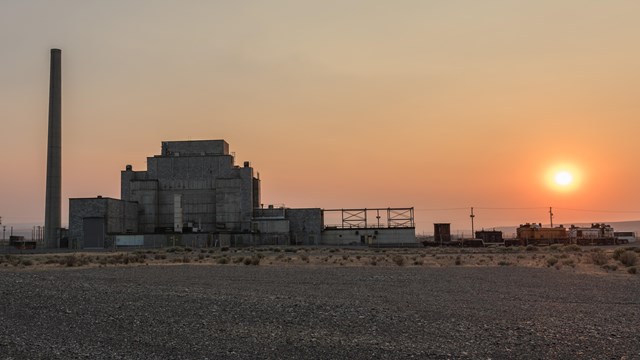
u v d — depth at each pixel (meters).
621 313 21.17
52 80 120.75
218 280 34.09
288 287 30.14
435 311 20.91
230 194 123.19
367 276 37.81
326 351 14.09
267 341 15.12
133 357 13.29
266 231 122.69
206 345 14.60
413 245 123.81
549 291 28.83
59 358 13.05
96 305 20.45
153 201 123.62
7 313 18.67
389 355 13.74
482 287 30.80
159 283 31.20
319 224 125.81
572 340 15.66
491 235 140.12
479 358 13.53
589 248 101.38
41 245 130.88
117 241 107.75
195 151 128.75
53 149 119.25
